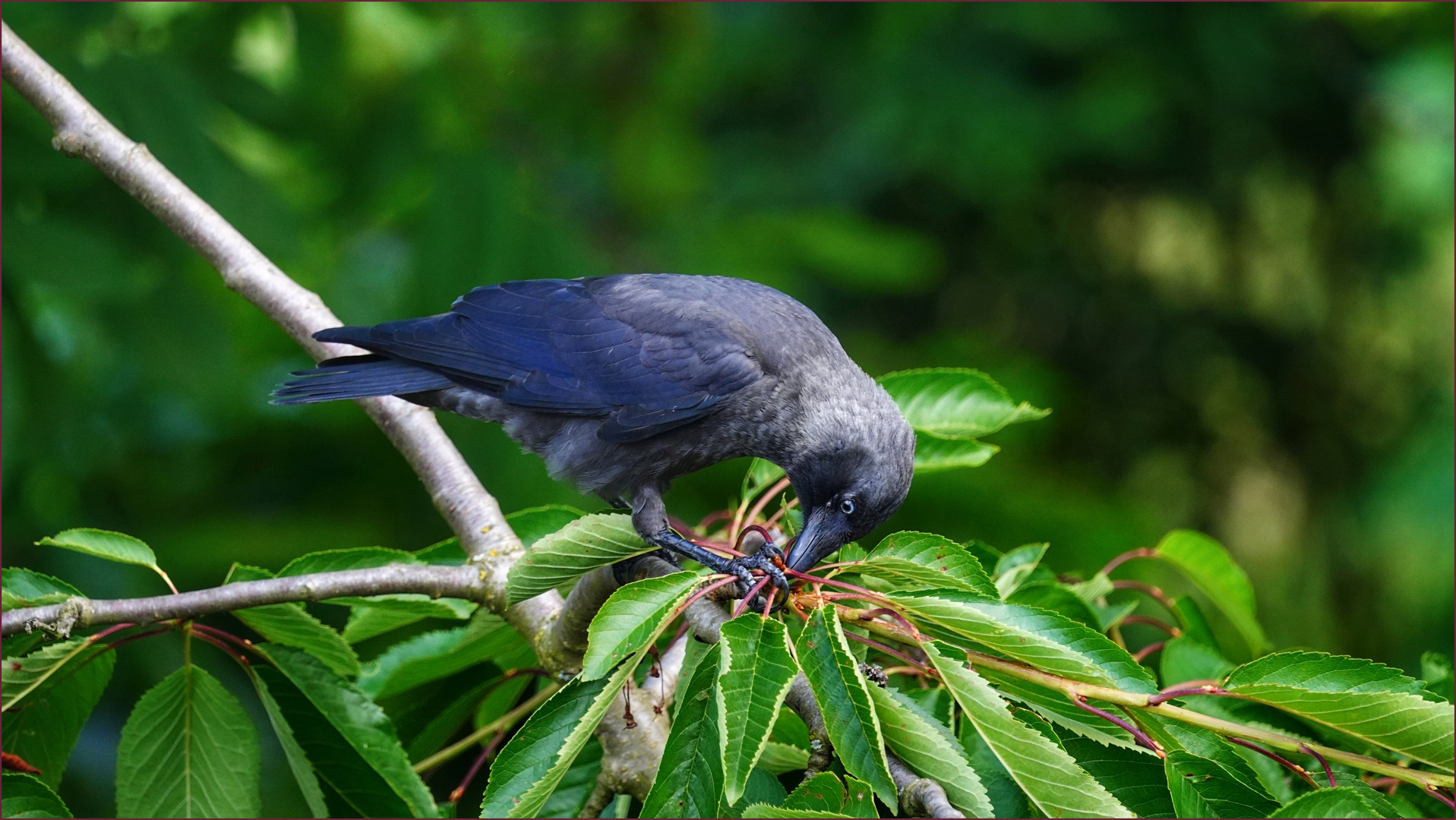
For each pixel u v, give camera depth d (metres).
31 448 10.09
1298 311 21.03
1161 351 21.22
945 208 19.89
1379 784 5.64
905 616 4.73
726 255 12.90
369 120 12.09
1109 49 18.41
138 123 9.50
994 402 7.34
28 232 9.29
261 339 12.85
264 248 9.74
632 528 5.14
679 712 4.54
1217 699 5.71
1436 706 4.31
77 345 11.55
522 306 8.25
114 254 9.50
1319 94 19.31
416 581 6.00
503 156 11.98
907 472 7.43
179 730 5.62
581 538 5.09
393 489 12.56
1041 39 17.66
